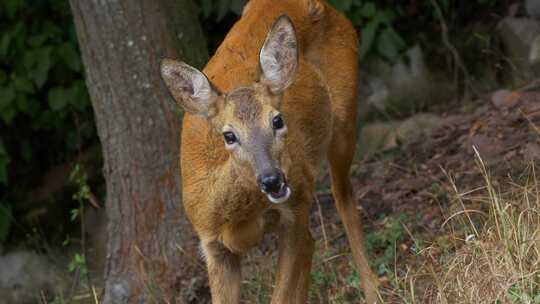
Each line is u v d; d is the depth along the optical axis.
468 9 15.62
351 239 10.38
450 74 15.03
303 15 9.99
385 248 10.90
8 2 14.20
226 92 8.35
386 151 13.59
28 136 15.47
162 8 10.98
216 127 8.21
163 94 10.98
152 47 10.91
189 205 8.75
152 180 11.08
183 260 11.02
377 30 14.73
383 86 14.96
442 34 15.28
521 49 14.38
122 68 10.94
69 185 15.12
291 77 8.16
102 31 10.92
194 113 8.29
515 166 11.22
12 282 14.11
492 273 8.22
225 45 9.51
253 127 7.92
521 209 9.10
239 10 14.05
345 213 10.47
